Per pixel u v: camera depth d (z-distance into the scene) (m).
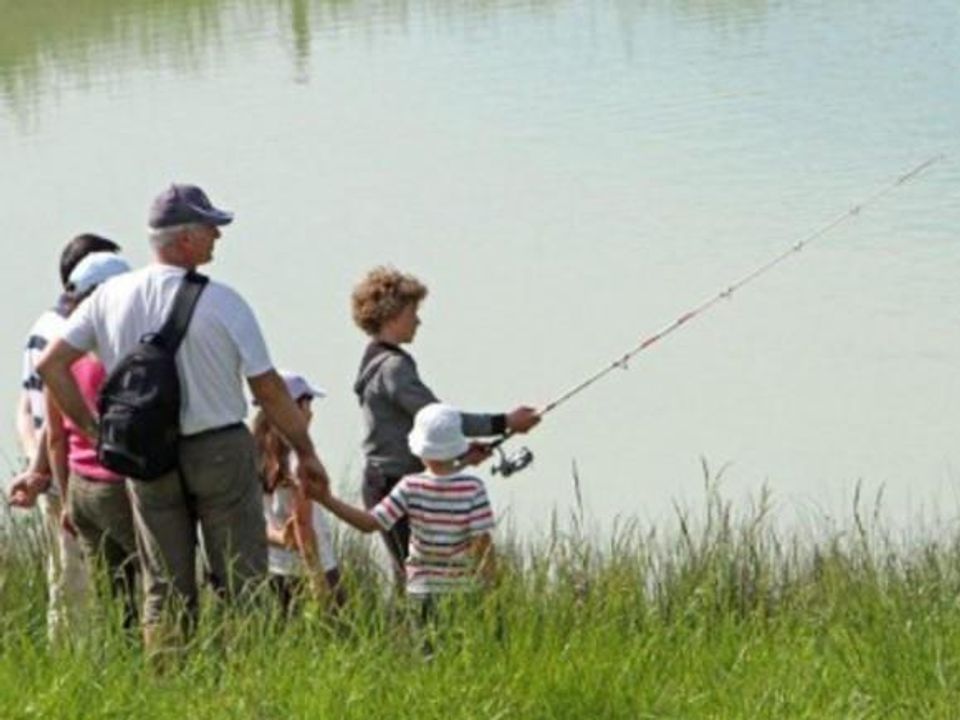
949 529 33.38
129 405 22.38
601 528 36.62
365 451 26.42
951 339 49.00
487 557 24.30
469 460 27.45
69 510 24.20
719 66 86.69
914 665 21.12
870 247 57.38
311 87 88.12
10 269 60.44
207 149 76.81
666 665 21.84
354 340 51.44
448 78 88.44
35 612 25.17
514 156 72.69
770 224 60.59
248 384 22.92
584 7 104.88
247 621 21.34
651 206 63.84
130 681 20.53
